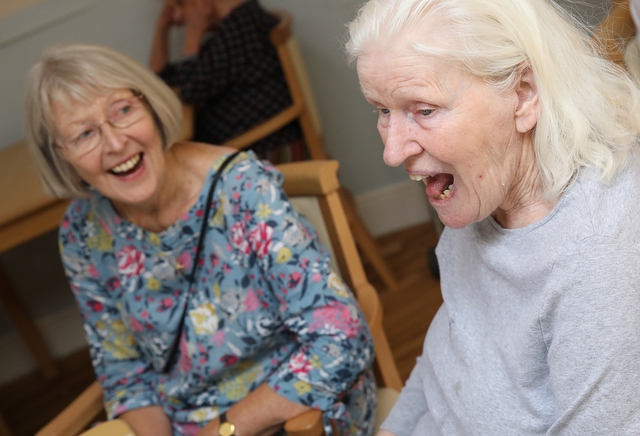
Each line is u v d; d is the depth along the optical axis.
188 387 1.40
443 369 1.01
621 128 0.79
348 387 1.27
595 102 0.78
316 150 2.55
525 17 0.74
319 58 2.95
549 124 0.77
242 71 2.47
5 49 2.76
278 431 1.36
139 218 1.41
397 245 3.07
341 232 1.42
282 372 1.29
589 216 0.75
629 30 1.42
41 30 2.78
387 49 0.75
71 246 1.49
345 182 3.15
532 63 0.75
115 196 1.35
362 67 0.78
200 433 1.31
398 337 2.48
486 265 0.89
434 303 2.60
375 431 1.41
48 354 2.94
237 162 1.35
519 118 0.78
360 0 2.81
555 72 0.76
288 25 2.49
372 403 1.39
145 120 1.32
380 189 3.18
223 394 1.39
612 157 0.76
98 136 1.31
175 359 1.45
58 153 1.38
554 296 0.77
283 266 1.27
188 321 1.38
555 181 0.78
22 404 2.80
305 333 1.28
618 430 0.75
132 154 1.32
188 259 1.37
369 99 0.80
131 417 1.45
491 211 0.82
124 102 1.30
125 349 1.53
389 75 0.76
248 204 1.30
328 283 1.28
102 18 2.84
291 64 2.46
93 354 1.54
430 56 0.73
